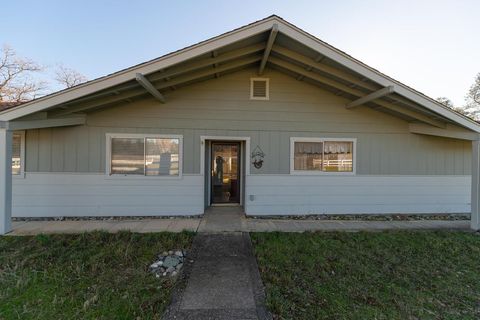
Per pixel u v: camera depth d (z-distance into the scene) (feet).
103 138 20.11
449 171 22.91
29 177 19.56
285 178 21.48
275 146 21.47
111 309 7.95
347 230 17.10
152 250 12.95
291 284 9.75
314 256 12.51
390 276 10.60
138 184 20.39
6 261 11.44
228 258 12.37
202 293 9.10
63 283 9.59
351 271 10.94
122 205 20.25
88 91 15.10
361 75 16.67
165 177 20.58
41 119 16.98
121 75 15.02
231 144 24.53
